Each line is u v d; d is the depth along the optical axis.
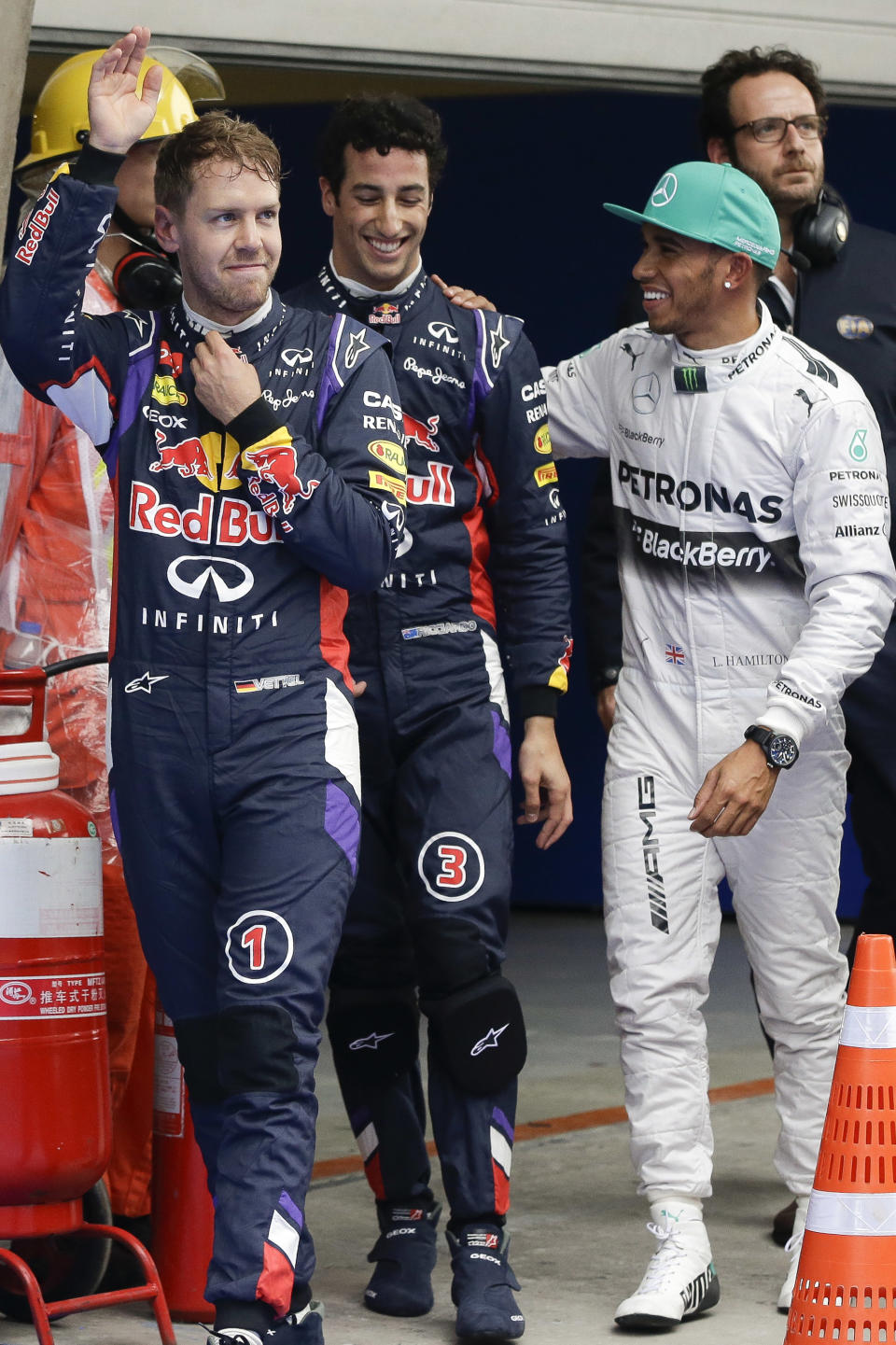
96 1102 10.02
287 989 9.31
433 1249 11.75
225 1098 9.77
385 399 10.09
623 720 12.04
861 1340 8.87
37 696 10.09
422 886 11.27
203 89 13.60
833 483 11.27
